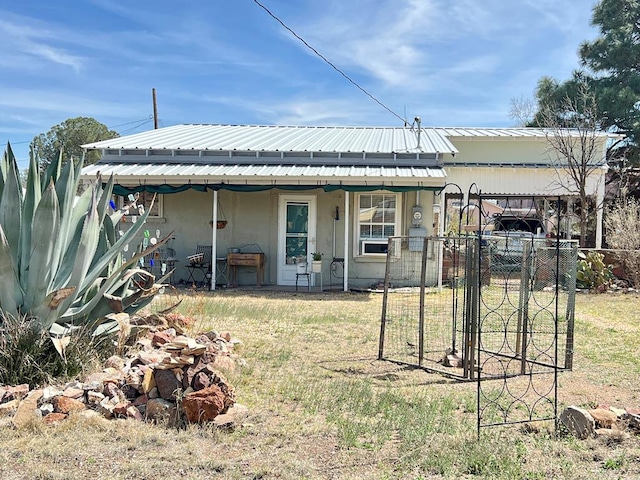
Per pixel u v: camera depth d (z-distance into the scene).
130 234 6.36
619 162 25.77
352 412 5.12
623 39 27.53
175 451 4.09
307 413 5.05
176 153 15.18
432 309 11.27
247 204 14.98
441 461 4.00
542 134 19.83
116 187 13.85
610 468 3.99
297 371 6.52
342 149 15.14
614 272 15.34
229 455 4.11
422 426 4.71
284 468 3.89
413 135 17.98
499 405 5.32
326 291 13.84
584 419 4.60
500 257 8.63
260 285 14.54
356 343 8.20
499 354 7.04
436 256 14.52
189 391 4.83
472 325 6.41
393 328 9.41
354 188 13.53
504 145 19.88
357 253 14.77
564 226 18.77
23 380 5.19
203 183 13.70
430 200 14.64
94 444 4.16
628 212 16.48
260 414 4.96
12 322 5.47
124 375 5.23
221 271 14.84
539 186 19.30
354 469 3.93
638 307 11.98
